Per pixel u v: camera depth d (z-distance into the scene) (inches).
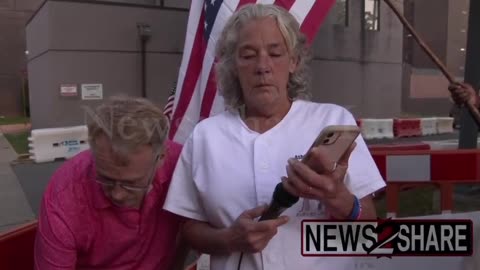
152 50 619.2
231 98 65.7
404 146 187.5
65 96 577.6
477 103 135.3
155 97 626.8
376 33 796.6
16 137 667.4
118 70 603.8
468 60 271.9
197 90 122.9
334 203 54.8
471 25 270.4
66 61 574.9
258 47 59.6
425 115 1176.8
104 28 590.6
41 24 599.8
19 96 1084.5
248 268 60.9
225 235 58.3
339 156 49.0
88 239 65.3
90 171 65.1
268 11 60.4
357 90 787.4
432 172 113.9
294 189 50.5
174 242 71.9
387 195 118.6
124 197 62.2
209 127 64.5
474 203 218.8
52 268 62.7
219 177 61.1
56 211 63.2
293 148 60.4
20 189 333.4
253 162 60.4
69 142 471.5
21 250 80.0
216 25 115.5
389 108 832.3
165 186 68.0
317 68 737.0
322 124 61.4
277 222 55.5
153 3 695.7
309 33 112.7
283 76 61.2
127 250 67.9
